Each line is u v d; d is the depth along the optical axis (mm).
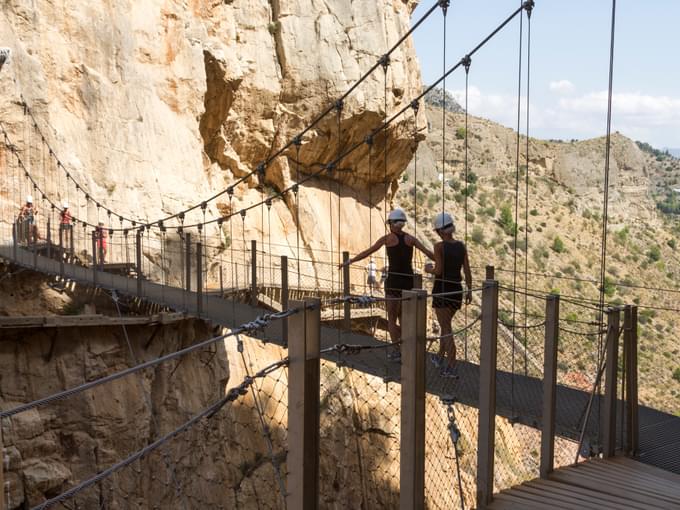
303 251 27703
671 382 46781
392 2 30672
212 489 15297
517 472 14211
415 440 4500
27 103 17688
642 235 113875
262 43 26781
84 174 18781
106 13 20391
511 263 78250
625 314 7168
